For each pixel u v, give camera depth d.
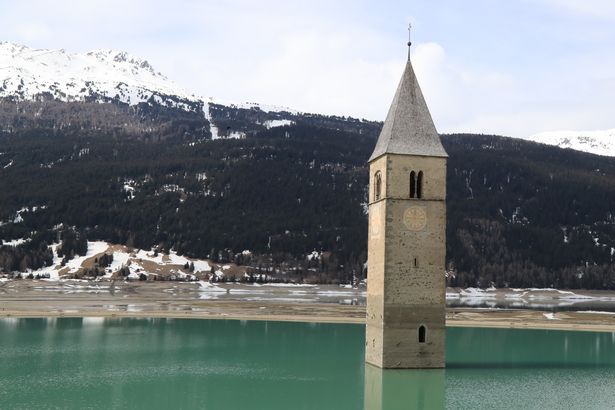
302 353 100.94
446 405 67.38
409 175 80.88
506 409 66.12
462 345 112.62
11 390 73.25
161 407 66.19
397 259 80.12
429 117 83.25
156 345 108.19
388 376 78.44
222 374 83.25
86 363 90.31
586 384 78.50
